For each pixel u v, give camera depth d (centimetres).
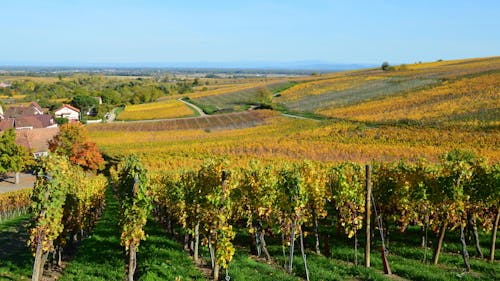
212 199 2041
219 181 2114
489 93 8562
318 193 2480
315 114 9881
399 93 10544
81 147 6544
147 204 2000
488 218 2478
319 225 3155
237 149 7325
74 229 2608
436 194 2203
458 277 1925
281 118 9831
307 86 14475
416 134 6712
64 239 2362
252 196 2503
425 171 2511
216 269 1978
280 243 2798
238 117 10556
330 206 3728
